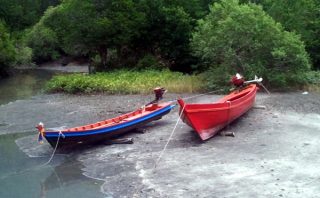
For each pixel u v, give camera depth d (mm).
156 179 10461
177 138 13883
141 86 23625
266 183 9648
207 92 22562
